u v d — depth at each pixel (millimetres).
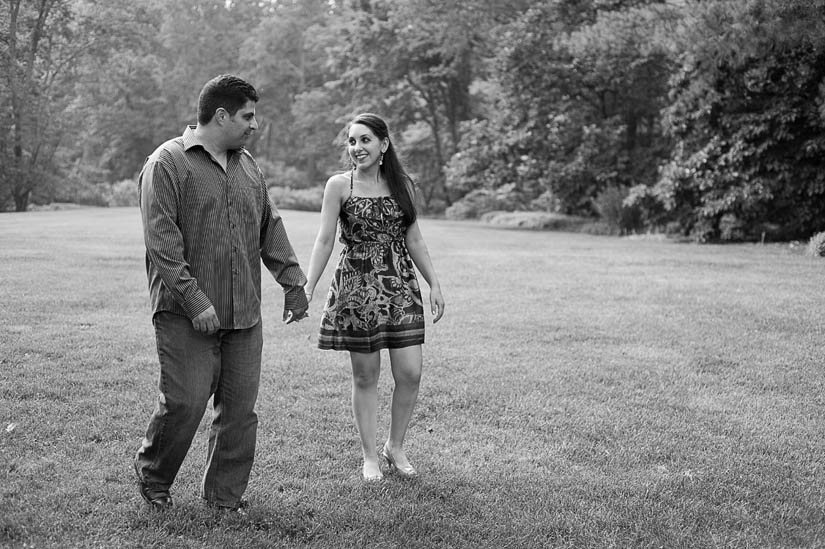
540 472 3977
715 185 17375
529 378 5648
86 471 3709
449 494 3684
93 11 37000
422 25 32062
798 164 16672
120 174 58281
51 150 35000
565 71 22781
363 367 3852
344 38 37625
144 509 3283
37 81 35625
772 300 8820
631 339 6953
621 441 4441
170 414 3131
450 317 7781
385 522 3350
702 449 4367
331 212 3826
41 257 11133
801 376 5840
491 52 30469
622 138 23062
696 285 10008
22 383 4980
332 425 4559
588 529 3363
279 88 58938
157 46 60000
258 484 3693
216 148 3203
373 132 3766
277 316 7684
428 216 37125
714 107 17266
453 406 5004
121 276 9672
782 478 3971
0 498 3357
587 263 12516
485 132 25344
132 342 6230
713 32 16359
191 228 3141
